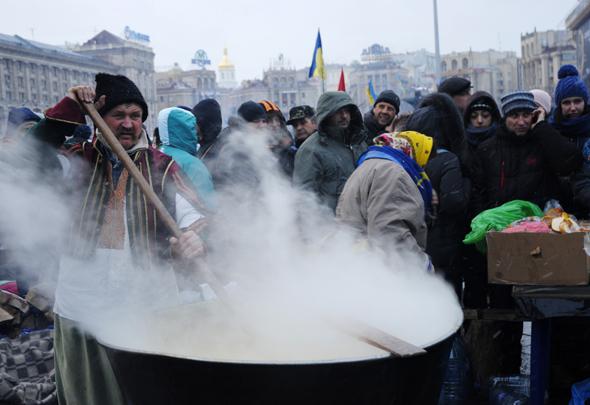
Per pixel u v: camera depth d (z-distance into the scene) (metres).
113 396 2.12
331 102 3.72
